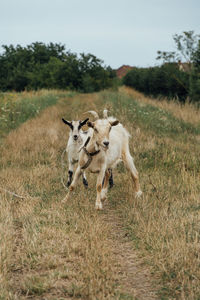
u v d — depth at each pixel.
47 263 4.25
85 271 4.03
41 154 10.49
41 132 13.18
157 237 4.97
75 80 46.94
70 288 3.72
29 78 54.81
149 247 4.80
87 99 24.25
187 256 4.30
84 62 47.22
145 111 16.84
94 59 47.22
